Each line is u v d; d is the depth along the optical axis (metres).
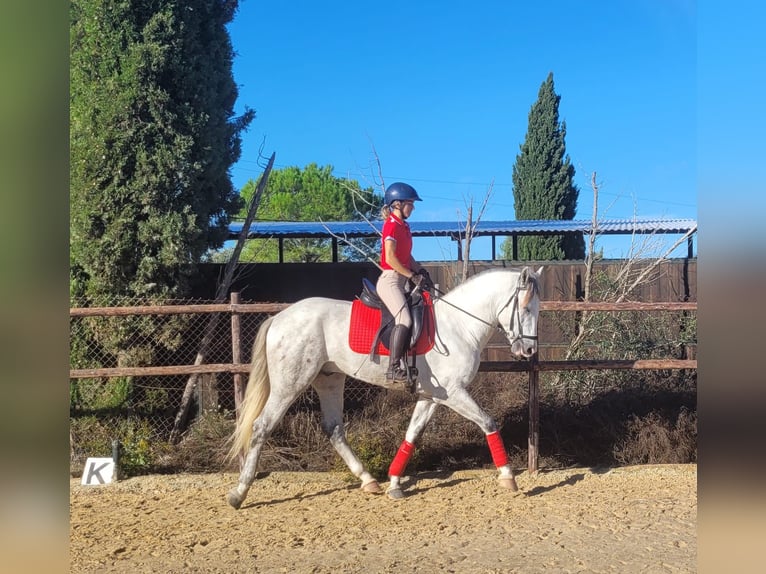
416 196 5.80
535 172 23.41
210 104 7.44
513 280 5.79
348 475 6.48
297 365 5.76
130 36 7.06
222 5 7.87
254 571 4.36
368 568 4.38
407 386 5.66
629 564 4.38
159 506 5.84
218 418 7.24
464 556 4.57
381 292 5.68
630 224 11.38
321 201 34.56
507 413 7.67
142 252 7.09
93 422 7.16
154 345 7.36
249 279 9.03
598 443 7.38
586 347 8.30
